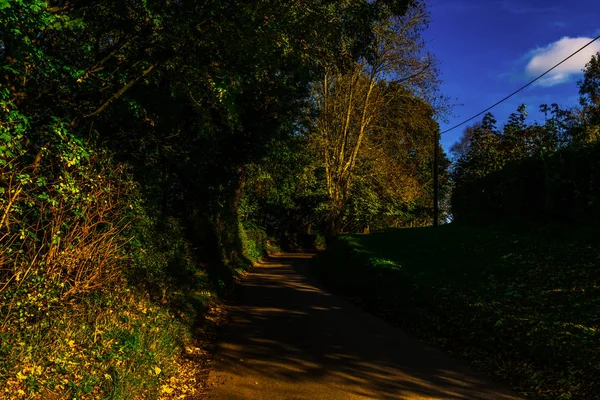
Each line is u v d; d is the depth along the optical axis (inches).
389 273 535.5
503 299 368.2
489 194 716.7
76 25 207.2
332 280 695.1
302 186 1364.4
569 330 272.5
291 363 279.7
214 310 458.3
